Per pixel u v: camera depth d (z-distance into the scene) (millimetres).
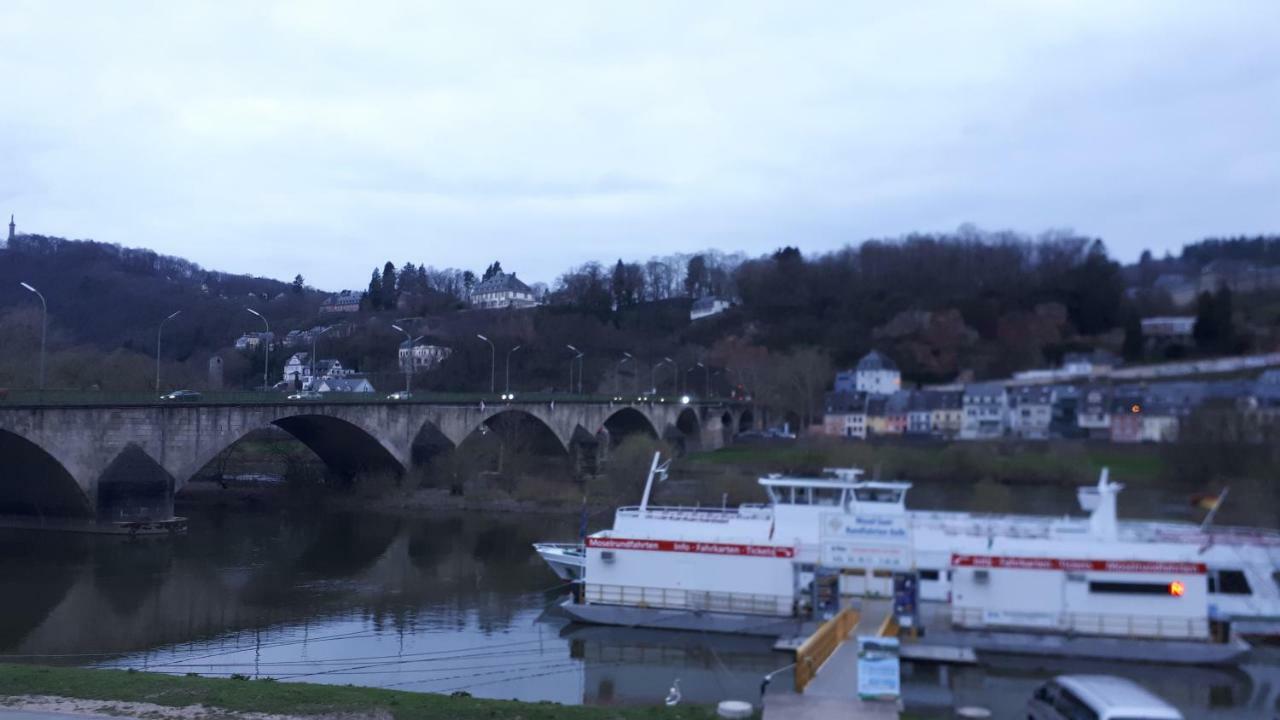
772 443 153375
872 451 120062
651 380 192750
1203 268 184750
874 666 30266
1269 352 147750
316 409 85375
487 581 62625
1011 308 183000
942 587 47406
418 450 100500
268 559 69312
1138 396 127562
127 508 71625
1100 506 48781
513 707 28734
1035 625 42875
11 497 73875
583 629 47844
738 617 46188
